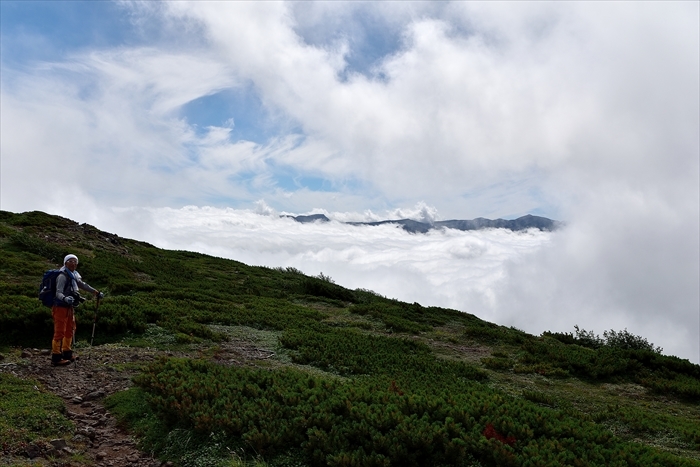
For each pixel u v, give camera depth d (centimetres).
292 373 1233
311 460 806
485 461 822
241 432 861
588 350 2189
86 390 1089
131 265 3266
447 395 1184
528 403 1147
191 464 804
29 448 771
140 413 968
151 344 1606
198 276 3559
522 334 2695
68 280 1284
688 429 1254
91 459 805
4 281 2281
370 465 768
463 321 2942
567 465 799
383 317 2652
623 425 1298
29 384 1058
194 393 989
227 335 1845
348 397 1020
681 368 1986
